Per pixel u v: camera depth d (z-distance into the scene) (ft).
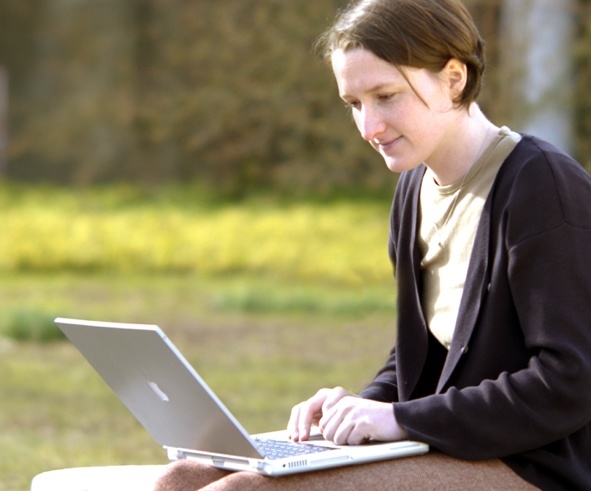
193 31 124.77
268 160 119.96
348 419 16.38
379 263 89.92
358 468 15.70
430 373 18.08
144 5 132.67
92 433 40.70
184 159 129.08
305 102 113.09
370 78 16.34
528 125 95.14
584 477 16.17
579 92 96.17
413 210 18.03
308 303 75.92
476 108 17.33
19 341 62.28
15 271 96.43
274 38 114.52
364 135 16.69
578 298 15.72
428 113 16.55
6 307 72.28
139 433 40.91
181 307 76.02
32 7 137.18
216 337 64.03
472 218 16.99
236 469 16.03
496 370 16.48
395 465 15.80
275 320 71.10
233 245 97.30
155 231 101.65
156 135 125.70
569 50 95.04
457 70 16.63
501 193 16.52
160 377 16.10
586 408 15.66
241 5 119.03
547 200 16.02
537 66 95.14
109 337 16.44
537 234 15.89
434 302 17.75
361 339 63.98
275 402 46.21
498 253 16.39
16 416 43.42
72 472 20.85
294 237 98.12
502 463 16.15
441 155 17.22
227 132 120.06
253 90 115.96
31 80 136.67
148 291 84.17
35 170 136.26
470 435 15.85
